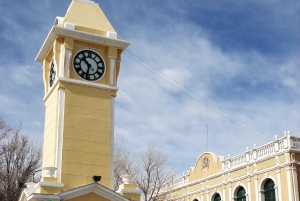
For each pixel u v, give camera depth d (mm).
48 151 26328
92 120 26438
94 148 26000
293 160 39125
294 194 38250
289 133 39656
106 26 28562
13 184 47844
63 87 26203
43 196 22750
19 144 50250
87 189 23609
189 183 54406
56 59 26797
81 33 26984
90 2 29234
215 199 49656
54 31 26625
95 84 27000
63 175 24766
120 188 25422
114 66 27766
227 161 47594
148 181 49812
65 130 25594
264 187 42281
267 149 42219
